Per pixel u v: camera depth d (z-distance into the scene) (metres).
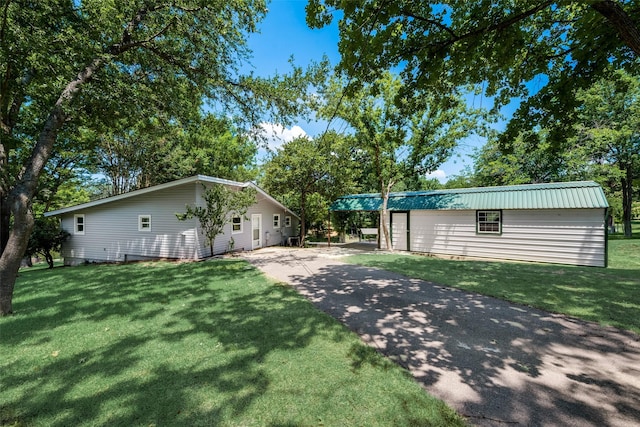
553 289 5.87
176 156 21.02
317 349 3.35
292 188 15.79
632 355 3.16
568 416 2.20
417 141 12.96
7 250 4.85
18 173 9.16
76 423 2.15
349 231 21.44
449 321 4.25
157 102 7.92
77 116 7.08
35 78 6.27
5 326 4.16
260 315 4.52
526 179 19.88
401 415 2.21
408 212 13.56
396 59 4.12
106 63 6.17
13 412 2.27
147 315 4.59
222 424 2.13
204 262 10.38
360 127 12.77
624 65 4.62
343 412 2.25
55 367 2.98
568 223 9.55
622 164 16.47
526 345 3.45
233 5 6.93
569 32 4.69
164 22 7.11
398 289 6.10
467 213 11.81
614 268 8.52
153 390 2.55
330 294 5.76
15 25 4.76
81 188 21.25
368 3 3.32
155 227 12.09
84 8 5.65
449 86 5.00
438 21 3.76
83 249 13.39
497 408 2.30
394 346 3.45
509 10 4.18
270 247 16.14
